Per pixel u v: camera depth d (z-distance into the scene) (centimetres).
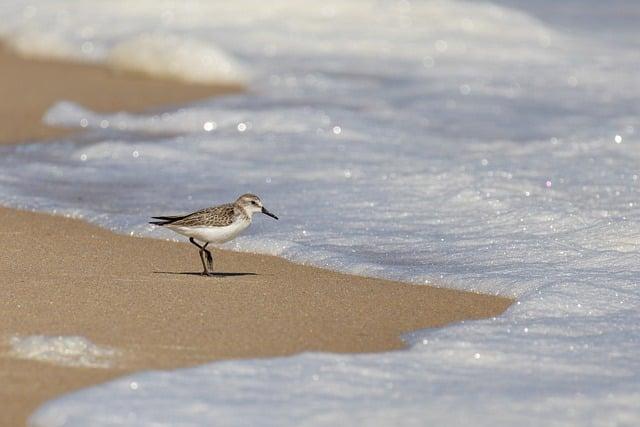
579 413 704
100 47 2798
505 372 788
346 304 981
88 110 2094
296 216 1348
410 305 987
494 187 1438
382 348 852
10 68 2561
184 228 1053
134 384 738
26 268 1073
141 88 2362
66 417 681
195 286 1024
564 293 988
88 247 1184
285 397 723
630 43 2953
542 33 3020
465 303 998
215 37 2883
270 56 2709
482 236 1238
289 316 932
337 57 2719
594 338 871
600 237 1205
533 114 2072
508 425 683
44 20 3086
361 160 1664
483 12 3133
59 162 1675
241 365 784
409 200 1406
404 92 2312
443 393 738
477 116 2053
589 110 2102
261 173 1592
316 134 1861
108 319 898
